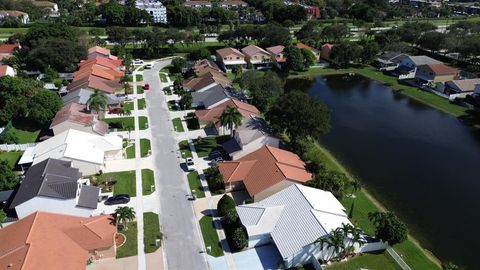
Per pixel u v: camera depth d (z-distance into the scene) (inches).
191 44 6988.2
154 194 2682.1
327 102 4687.5
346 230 2023.9
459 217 2593.5
